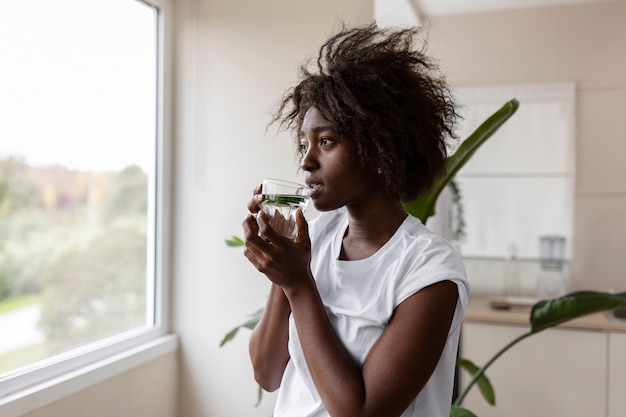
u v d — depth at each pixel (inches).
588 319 105.6
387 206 37.1
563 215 124.7
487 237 128.4
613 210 122.5
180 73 88.7
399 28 46.3
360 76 35.0
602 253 123.1
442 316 33.1
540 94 125.2
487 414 108.4
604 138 122.8
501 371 107.6
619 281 122.3
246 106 85.7
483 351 108.3
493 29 127.6
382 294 34.7
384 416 32.0
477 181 128.8
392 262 35.6
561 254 118.0
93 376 71.6
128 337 81.3
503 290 127.6
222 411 88.1
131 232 113.0
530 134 126.0
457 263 34.5
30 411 62.8
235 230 86.7
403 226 36.9
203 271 88.5
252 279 86.3
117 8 85.9
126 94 87.7
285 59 83.7
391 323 33.7
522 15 126.1
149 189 88.2
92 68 87.7
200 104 87.9
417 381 32.5
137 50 87.2
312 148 35.3
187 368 89.8
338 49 38.3
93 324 110.1
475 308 114.9
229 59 86.4
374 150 34.7
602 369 103.3
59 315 104.8
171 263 89.8
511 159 127.1
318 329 33.5
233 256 87.0
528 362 106.5
